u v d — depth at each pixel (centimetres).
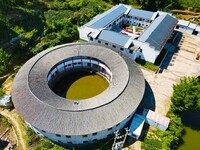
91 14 11581
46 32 9869
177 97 6444
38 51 8850
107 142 5909
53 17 11250
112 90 6288
